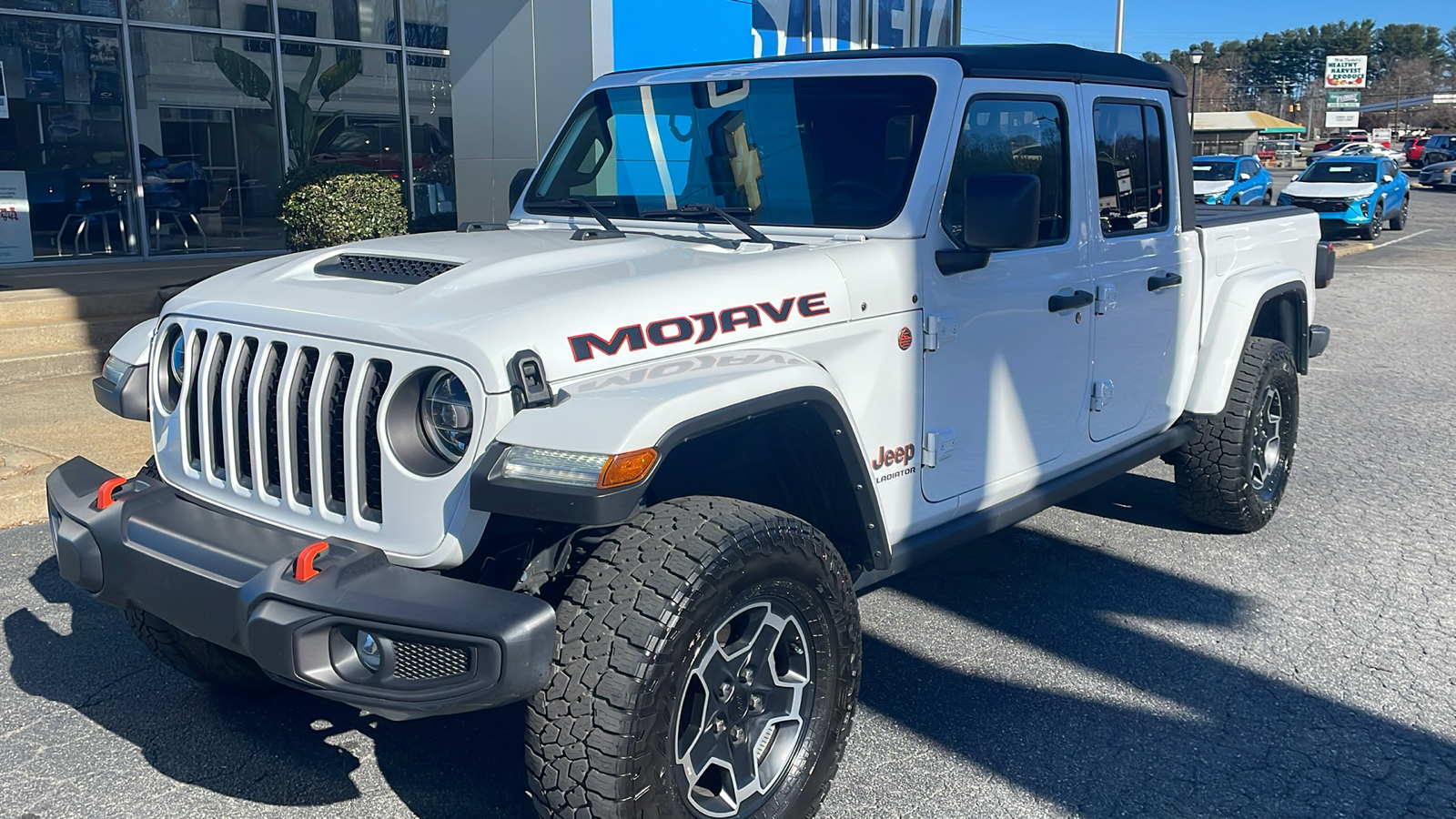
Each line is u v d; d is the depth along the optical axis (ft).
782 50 42.04
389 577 7.88
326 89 46.09
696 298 9.24
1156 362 15.08
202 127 43.19
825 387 9.32
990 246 10.24
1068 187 13.00
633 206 12.93
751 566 8.32
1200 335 16.11
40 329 27.35
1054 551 16.88
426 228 47.14
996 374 12.09
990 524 12.23
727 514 8.51
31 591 14.80
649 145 13.11
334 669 7.74
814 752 9.31
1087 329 13.43
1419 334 38.24
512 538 9.37
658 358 8.87
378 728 11.53
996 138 12.04
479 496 7.77
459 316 8.43
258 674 11.85
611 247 10.50
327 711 11.88
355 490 8.56
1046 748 11.13
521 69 36.45
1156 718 11.75
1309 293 18.40
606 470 7.50
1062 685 12.47
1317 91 481.05
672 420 7.94
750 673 8.82
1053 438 13.19
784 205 11.82
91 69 40.22
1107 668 12.91
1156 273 14.71
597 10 34.32
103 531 9.18
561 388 8.30
